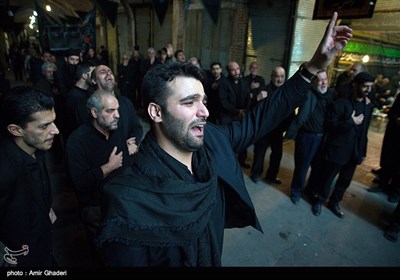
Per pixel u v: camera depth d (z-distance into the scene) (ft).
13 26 51.65
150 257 2.56
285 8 15.34
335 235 9.11
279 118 3.87
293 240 8.81
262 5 16.51
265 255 8.15
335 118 9.02
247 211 3.55
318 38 16.76
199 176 3.01
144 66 21.90
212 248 2.93
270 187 11.87
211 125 3.68
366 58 20.16
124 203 2.41
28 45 43.24
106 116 6.12
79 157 6.09
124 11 30.45
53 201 10.29
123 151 7.11
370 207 10.73
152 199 2.47
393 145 10.98
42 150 4.83
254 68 14.11
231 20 18.13
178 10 22.18
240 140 3.88
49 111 4.42
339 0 13.29
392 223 8.96
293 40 15.34
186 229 2.51
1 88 13.12
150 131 2.99
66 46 28.84
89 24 29.58
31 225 4.49
